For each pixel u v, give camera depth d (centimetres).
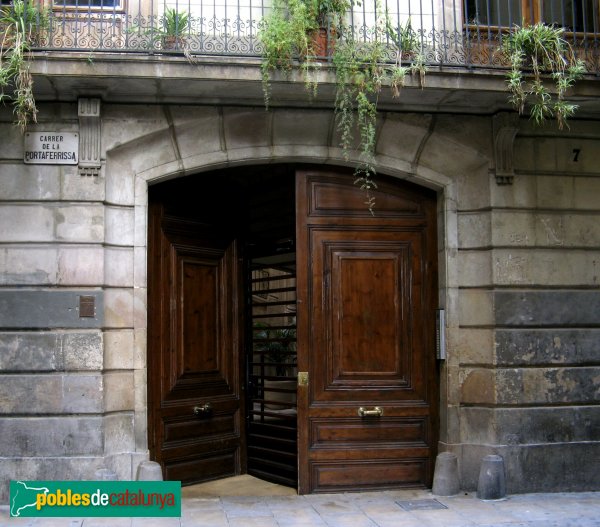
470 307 827
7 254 742
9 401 731
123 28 773
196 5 796
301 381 815
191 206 871
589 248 837
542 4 877
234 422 904
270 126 803
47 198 748
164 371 826
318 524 684
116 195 773
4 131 752
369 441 823
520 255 820
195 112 783
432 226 855
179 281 853
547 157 836
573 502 763
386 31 770
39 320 737
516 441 801
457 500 773
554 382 814
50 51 706
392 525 680
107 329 755
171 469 827
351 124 796
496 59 784
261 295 988
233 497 793
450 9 838
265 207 911
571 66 756
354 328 832
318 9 753
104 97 754
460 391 817
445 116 821
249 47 748
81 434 734
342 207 839
